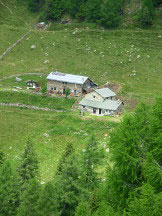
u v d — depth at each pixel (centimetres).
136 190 1672
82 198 2838
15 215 3012
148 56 10294
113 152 1880
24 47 11825
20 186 3228
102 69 9794
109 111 7062
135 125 1912
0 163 4038
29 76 9625
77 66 10125
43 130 6725
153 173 1598
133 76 9212
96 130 6444
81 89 8081
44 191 2547
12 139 6391
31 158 3459
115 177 1891
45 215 2473
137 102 7669
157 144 1748
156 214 1444
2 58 11069
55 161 5466
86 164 3142
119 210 1778
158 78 9012
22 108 7850
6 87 8806
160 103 1891
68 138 6312
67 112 7400
